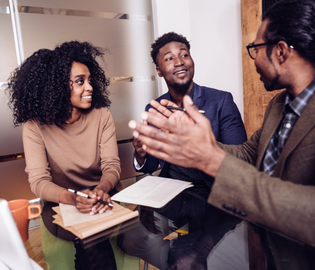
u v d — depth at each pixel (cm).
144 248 65
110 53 256
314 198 51
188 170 128
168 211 83
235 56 225
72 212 85
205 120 54
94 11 243
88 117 144
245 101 213
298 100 72
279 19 66
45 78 127
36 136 129
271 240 65
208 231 71
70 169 137
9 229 41
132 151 277
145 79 278
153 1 270
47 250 65
